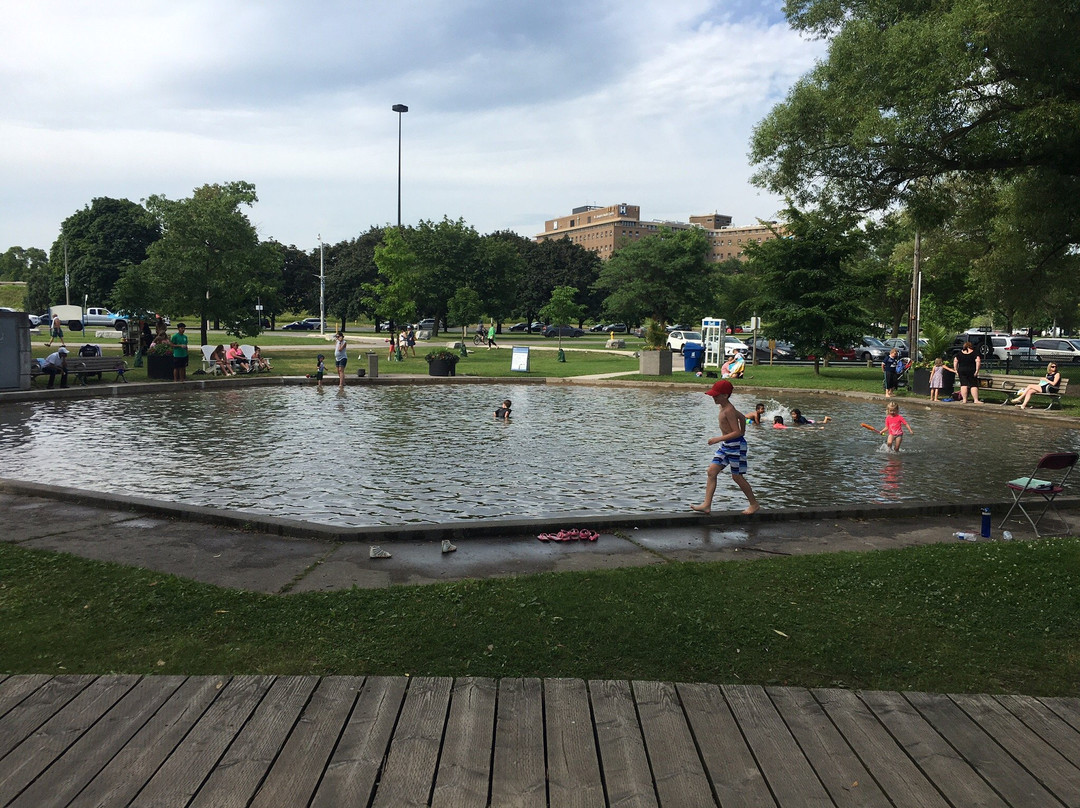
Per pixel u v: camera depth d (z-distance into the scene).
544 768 3.31
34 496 9.11
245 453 12.69
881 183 22.41
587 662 4.49
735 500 9.88
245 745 3.43
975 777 3.31
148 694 3.92
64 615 5.19
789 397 24.48
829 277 31.86
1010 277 32.34
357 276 80.50
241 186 35.84
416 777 3.21
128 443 13.55
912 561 6.74
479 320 63.59
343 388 24.86
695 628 5.04
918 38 17.84
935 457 13.48
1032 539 8.16
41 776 3.19
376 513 8.84
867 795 3.17
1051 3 16.03
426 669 4.36
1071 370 36.88
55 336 43.72
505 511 9.06
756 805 3.08
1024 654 4.74
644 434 15.52
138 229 84.12
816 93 21.34
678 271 67.19
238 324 36.97
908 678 4.38
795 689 4.09
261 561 6.78
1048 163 21.36
